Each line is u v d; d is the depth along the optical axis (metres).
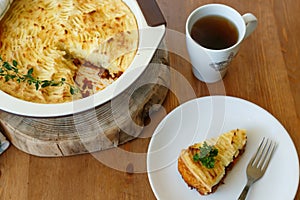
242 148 0.60
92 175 0.60
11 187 0.60
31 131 0.60
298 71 0.68
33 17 0.67
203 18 0.64
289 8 0.74
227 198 0.57
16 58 0.64
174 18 0.73
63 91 0.60
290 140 0.60
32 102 0.57
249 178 0.58
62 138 0.60
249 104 0.63
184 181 0.58
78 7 0.68
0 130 0.63
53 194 0.59
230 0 0.75
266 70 0.68
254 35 0.71
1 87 0.60
